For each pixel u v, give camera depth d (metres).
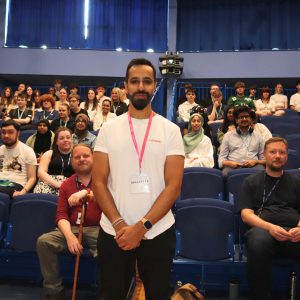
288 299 2.83
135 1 9.44
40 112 6.29
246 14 9.23
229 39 9.25
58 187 3.46
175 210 3.01
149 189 1.67
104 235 1.69
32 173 3.78
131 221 1.66
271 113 7.03
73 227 2.82
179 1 9.45
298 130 5.38
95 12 9.43
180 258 2.85
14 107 7.14
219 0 9.33
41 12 9.43
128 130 1.73
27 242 2.99
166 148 1.71
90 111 6.68
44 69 9.27
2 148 3.83
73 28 9.39
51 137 4.72
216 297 2.88
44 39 9.41
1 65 9.29
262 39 9.14
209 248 2.84
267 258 2.49
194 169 3.59
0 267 3.24
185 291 2.38
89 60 9.27
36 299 2.79
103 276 1.69
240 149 4.15
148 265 1.66
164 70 8.79
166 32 9.38
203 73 9.13
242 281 3.00
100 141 1.74
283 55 8.91
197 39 9.34
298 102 7.39
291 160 4.06
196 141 4.36
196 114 4.44
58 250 2.70
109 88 9.55
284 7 9.10
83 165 2.86
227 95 9.31
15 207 3.06
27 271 3.22
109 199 1.66
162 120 1.76
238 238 3.10
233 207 3.02
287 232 2.51
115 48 9.37
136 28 9.40
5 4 9.39
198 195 3.52
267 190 2.82
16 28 9.41
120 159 1.69
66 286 3.06
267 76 8.93
